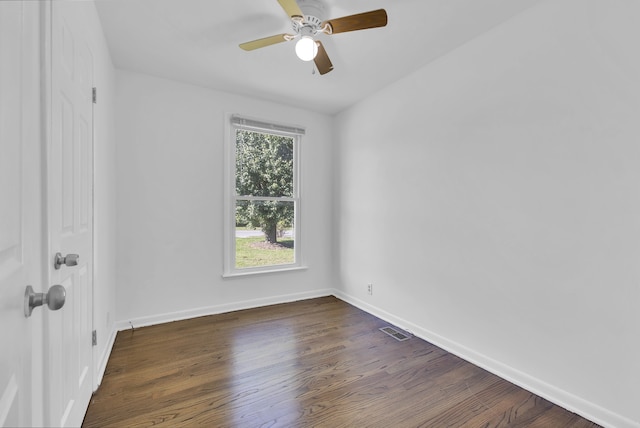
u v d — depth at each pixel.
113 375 1.95
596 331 1.56
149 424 1.51
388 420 1.57
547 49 1.74
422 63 2.52
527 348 1.84
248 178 3.36
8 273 0.60
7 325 0.59
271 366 2.09
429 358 2.22
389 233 2.93
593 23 1.56
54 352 0.97
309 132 3.66
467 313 2.20
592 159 1.57
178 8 1.88
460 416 1.60
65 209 1.14
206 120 3.04
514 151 1.91
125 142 2.67
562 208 1.69
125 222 2.68
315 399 1.73
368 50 2.33
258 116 3.30
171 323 2.82
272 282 3.44
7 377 0.58
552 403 1.71
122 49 2.34
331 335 2.60
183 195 2.93
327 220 3.80
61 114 1.09
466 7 1.84
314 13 1.83
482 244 2.09
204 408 1.64
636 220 1.43
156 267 2.81
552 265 1.73
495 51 2.02
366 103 3.24
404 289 2.76
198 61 2.53
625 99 1.46
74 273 1.29
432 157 2.48
